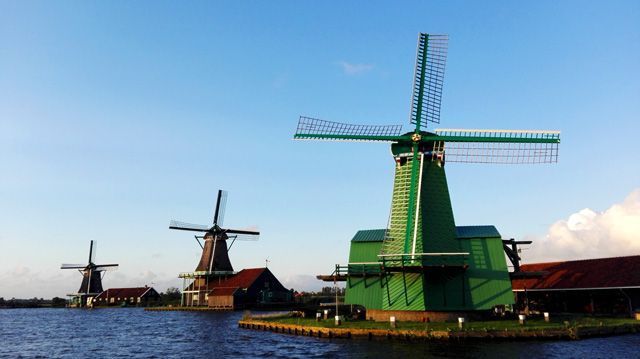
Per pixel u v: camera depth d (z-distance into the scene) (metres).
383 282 41.00
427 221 40.06
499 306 39.12
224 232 99.56
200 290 97.31
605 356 26.34
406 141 41.56
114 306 128.00
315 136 42.25
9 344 41.47
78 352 35.72
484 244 40.94
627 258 47.69
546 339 31.72
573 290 48.56
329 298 98.31
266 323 45.41
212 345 36.31
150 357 32.16
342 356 28.34
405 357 26.95
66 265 139.50
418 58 43.00
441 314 38.28
